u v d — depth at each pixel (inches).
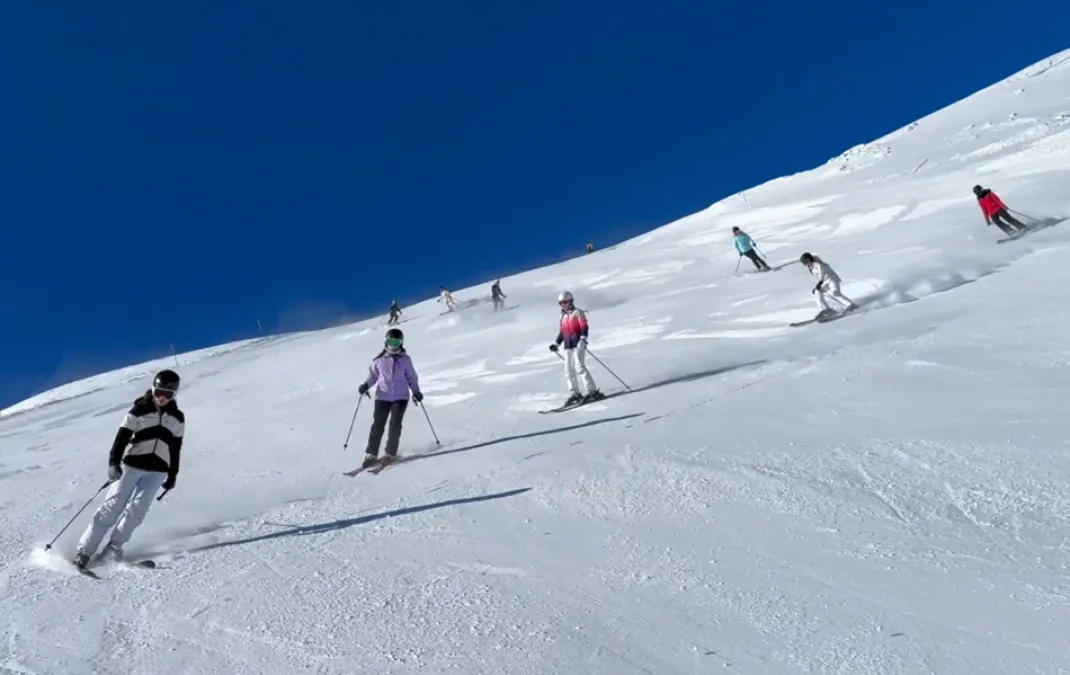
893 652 131.7
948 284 505.4
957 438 233.1
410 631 163.2
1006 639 130.7
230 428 533.0
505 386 509.0
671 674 135.3
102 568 231.3
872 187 1206.9
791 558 174.6
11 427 882.1
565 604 167.6
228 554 232.1
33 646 174.1
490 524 226.7
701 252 1103.6
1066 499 180.5
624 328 617.3
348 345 1065.5
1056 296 388.8
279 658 157.2
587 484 249.0
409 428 426.9
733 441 270.7
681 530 200.4
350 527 244.5
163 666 158.4
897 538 176.4
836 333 438.9
